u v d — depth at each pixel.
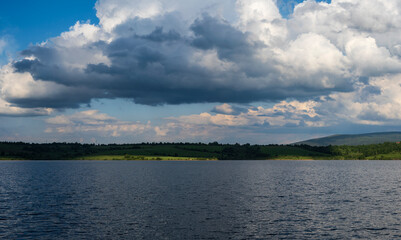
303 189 95.25
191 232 45.09
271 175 158.12
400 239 41.97
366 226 48.47
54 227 47.72
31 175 160.12
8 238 42.28
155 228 47.03
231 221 51.41
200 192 87.75
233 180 127.88
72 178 140.12
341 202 70.31
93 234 44.06
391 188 98.12
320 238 42.44
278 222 50.91
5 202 70.56
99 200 73.00
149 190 92.88
